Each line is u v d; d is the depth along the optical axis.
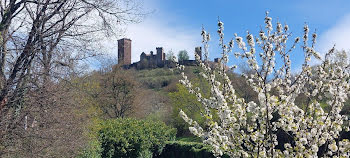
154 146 17.66
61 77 8.63
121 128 15.47
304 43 5.30
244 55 4.82
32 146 7.43
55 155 8.02
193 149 16.42
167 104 29.67
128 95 23.64
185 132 24.91
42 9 8.84
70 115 8.91
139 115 24.48
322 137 4.63
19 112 7.64
